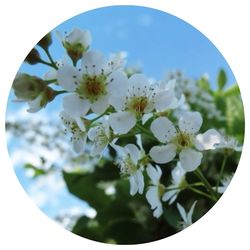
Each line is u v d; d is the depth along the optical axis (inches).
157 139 5.4
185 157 5.3
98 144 5.4
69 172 8.1
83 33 5.3
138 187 5.4
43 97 5.2
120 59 5.4
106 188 8.2
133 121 5.2
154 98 5.3
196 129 5.4
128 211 7.8
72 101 5.2
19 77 5.1
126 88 5.2
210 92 9.6
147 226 7.6
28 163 7.9
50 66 5.3
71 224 7.8
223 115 9.1
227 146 5.7
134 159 5.3
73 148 5.5
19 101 5.2
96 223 7.9
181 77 8.6
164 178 7.4
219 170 7.5
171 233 7.5
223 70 9.2
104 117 5.4
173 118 7.2
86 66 5.2
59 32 5.3
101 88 5.2
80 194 8.2
